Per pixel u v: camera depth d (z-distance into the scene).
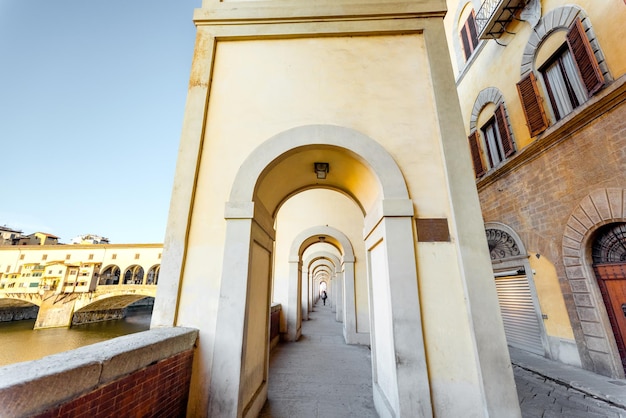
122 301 32.22
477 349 2.40
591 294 5.27
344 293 8.09
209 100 3.34
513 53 7.31
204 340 2.50
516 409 2.25
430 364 2.44
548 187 6.22
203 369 2.43
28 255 32.53
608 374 4.91
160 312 2.55
